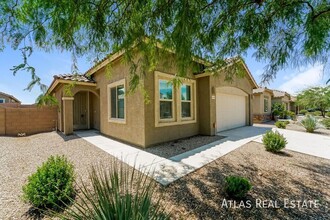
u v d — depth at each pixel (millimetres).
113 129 9414
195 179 4312
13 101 26781
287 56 3627
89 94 13453
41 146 7922
